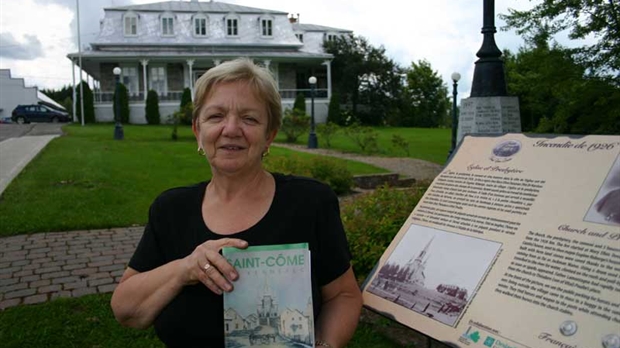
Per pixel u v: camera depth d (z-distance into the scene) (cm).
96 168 1190
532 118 1327
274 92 192
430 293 216
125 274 193
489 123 786
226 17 3728
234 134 182
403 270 234
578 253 182
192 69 3584
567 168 210
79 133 2323
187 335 184
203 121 189
